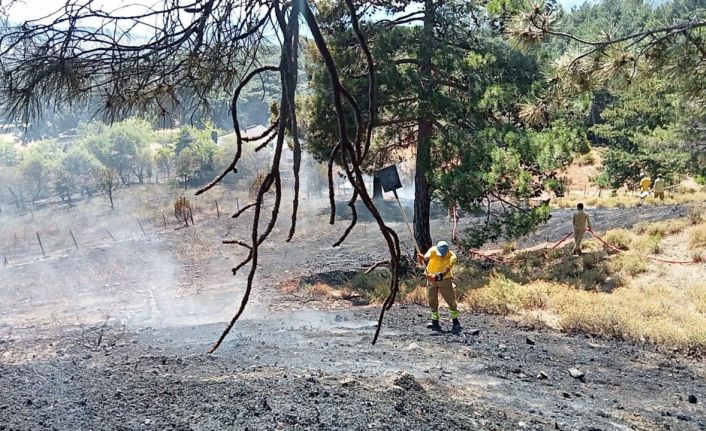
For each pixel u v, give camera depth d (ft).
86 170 140.36
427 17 54.13
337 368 24.45
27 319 49.19
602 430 18.95
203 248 78.89
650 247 54.49
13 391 19.40
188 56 5.58
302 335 34.09
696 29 20.21
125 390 19.20
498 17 24.89
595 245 60.80
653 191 98.94
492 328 35.70
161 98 6.24
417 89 50.62
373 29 52.01
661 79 22.65
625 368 27.94
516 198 50.44
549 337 33.63
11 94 5.47
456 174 49.52
